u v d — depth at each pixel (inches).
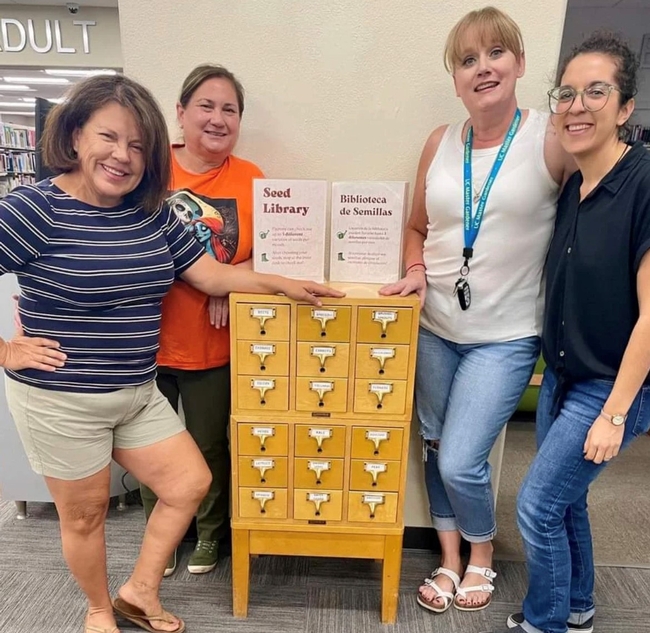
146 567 61.5
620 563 78.2
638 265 45.0
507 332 59.5
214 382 66.9
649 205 43.9
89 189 49.1
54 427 51.0
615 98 44.3
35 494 84.0
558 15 62.8
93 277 48.6
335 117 67.5
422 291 59.9
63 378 50.3
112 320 51.3
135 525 84.5
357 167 69.1
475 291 58.7
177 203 60.7
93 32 208.5
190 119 59.0
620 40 45.1
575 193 51.2
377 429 60.1
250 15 64.5
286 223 58.1
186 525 61.0
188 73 66.5
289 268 59.4
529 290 58.9
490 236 56.9
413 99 66.6
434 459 69.8
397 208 58.1
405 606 69.0
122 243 50.1
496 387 59.9
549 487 52.7
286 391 59.6
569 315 49.7
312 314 56.7
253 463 61.8
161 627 63.1
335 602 69.3
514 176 55.0
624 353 46.6
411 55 65.2
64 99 47.1
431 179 60.5
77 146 47.4
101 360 51.5
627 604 70.0
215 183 62.2
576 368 50.2
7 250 45.7
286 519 63.6
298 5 64.1
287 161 69.2
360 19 64.3
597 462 48.3
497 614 67.6
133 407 55.2
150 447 58.0
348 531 63.1
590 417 50.0
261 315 57.2
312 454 61.3
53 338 50.1
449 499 66.8
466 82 53.6
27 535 81.8
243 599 65.9
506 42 51.7
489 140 57.2
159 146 49.8
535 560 55.9
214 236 61.4
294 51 65.5
